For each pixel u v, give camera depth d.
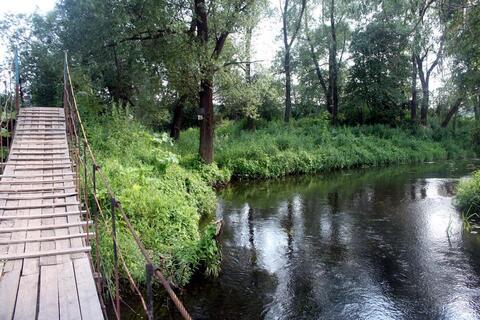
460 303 6.18
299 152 19.98
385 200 13.25
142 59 15.14
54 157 8.21
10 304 3.54
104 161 10.19
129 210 7.59
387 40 22.50
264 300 6.31
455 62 15.52
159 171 11.32
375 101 27.50
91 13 13.13
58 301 3.60
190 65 13.62
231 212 11.69
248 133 23.17
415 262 7.77
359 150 22.50
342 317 5.84
